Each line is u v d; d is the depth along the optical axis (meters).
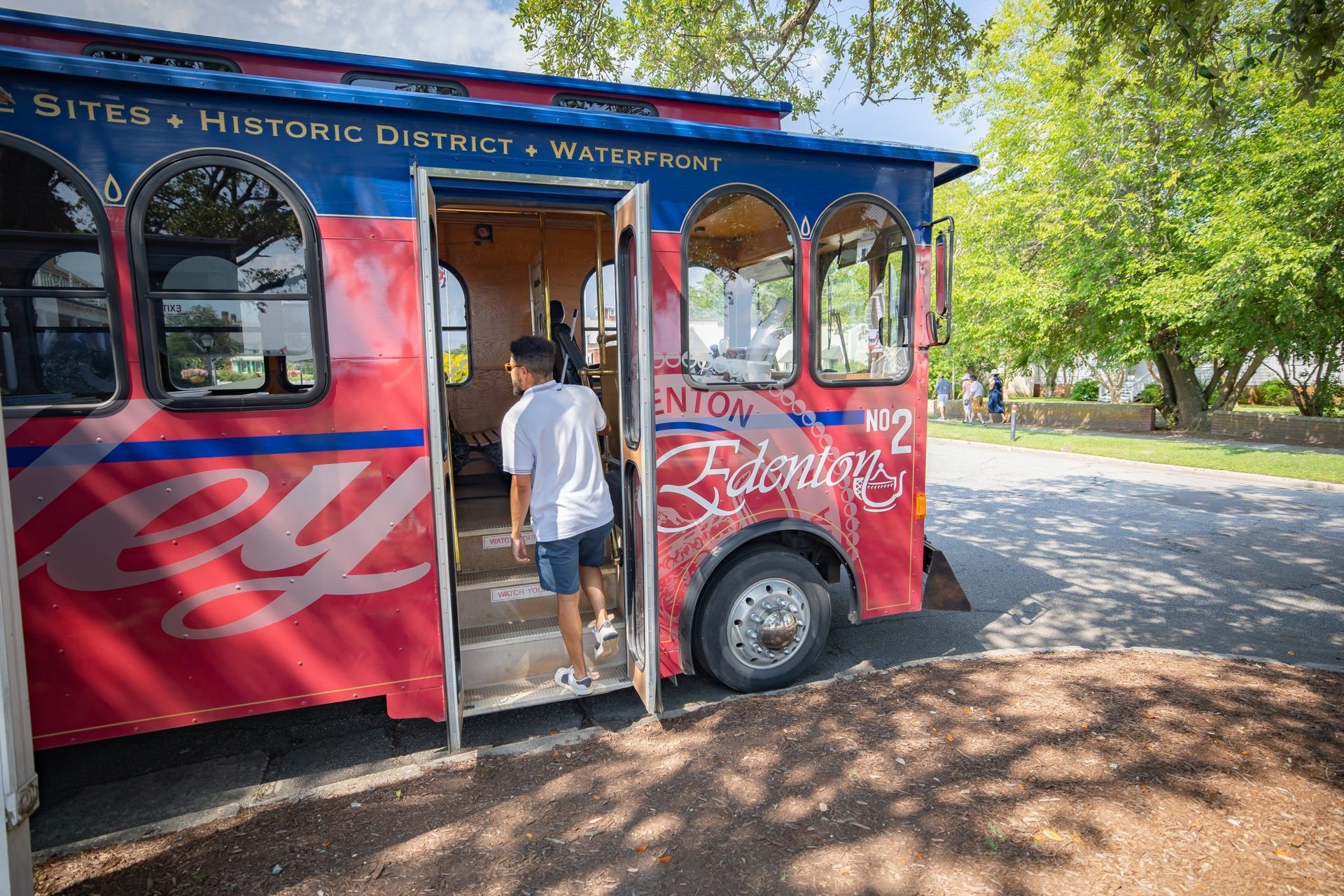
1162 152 13.96
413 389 3.22
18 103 2.67
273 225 3.00
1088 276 15.13
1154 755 3.21
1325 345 14.33
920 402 4.38
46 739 2.80
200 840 2.76
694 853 2.62
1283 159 12.00
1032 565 6.63
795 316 4.02
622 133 3.59
